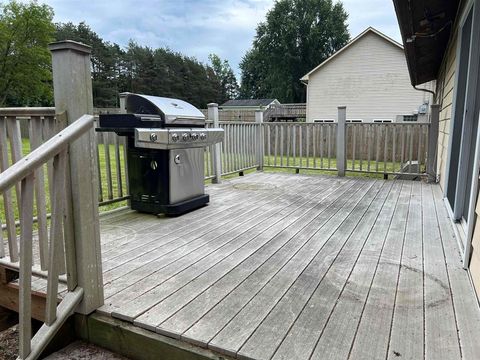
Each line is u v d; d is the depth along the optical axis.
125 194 3.79
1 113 1.87
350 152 8.17
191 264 2.15
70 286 1.59
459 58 3.54
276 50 33.59
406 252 2.34
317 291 1.79
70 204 1.54
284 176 5.82
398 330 1.44
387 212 3.43
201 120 3.66
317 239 2.62
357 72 16.31
